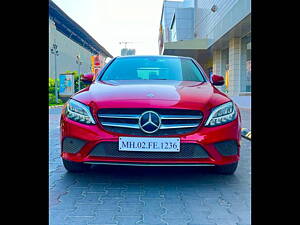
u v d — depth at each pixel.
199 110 3.00
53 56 28.56
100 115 3.01
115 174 3.53
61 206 2.61
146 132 2.94
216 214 2.48
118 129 2.98
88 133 2.97
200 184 3.20
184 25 30.42
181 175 3.49
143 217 2.42
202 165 2.94
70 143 3.06
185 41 19.06
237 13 12.27
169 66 4.30
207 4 22.28
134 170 3.67
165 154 2.91
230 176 3.48
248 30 13.73
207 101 3.12
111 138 2.93
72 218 2.39
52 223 2.30
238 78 15.35
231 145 3.06
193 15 30.47
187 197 2.84
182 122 2.99
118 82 3.78
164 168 3.75
